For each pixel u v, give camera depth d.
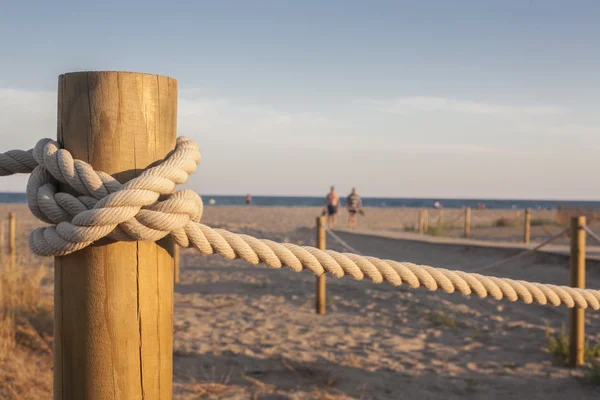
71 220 1.29
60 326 1.29
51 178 1.35
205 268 10.41
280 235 17.34
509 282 1.96
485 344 5.55
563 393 4.25
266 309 7.05
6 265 6.00
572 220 4.78
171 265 1.39
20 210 32.28
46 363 4.21
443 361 5.01
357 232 16.81
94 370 1.25
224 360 4.87
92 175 1.24
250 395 4.05
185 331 5.82
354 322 6.40
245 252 1.49
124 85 1.28
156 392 1.31
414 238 14.47
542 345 5.50
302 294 8.02
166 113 1.34
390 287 8.36
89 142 1.27
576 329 4.85
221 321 6.34
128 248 1.28
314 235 16.98
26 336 4.76
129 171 1.28
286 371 4.63
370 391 4.24
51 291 6.39
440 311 6.84
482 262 10.97
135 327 1.28
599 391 4.27
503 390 4.31
